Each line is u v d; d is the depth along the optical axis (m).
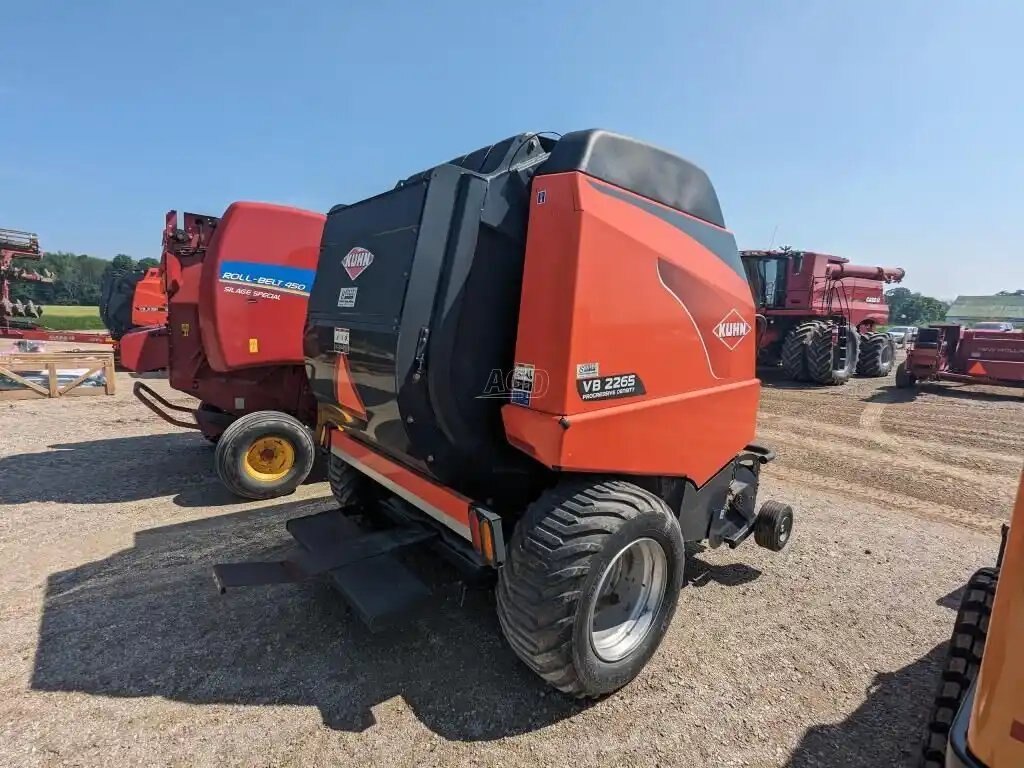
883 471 6.64
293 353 5.55
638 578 2.75
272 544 4.20
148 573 3.73
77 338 20.05
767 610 3.45
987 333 12.55
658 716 2.51
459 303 2.55
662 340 2.83
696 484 3.29
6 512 4.81
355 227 3.09
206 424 6.11
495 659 2.87
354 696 2.58
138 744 2.26
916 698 2.67
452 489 2.74
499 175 2.66
